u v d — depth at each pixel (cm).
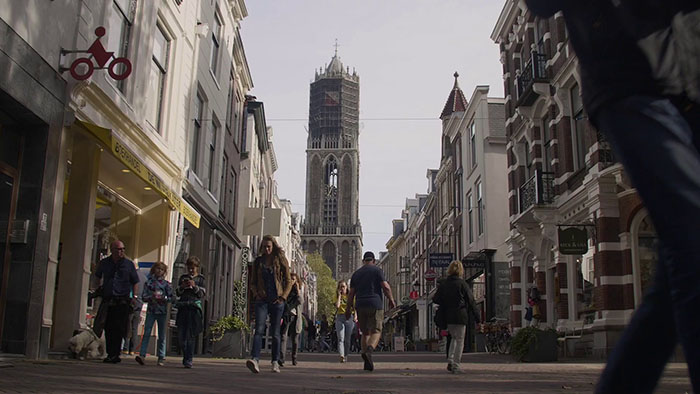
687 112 161
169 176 1560
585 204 1662
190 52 1695
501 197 3088
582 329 1688
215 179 2122
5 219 893
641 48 160
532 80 1959
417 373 972
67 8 1003
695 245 138
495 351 2412
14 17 852
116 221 1402
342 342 1455
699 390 136
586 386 702
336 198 14125
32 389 515
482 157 3148
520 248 2356
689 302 137
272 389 612
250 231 2598
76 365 845
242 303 2392
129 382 625
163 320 993
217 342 1539
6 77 825
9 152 908
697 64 157
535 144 2112
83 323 1089
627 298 1520
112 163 1240
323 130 14425
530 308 2103
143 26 1320
